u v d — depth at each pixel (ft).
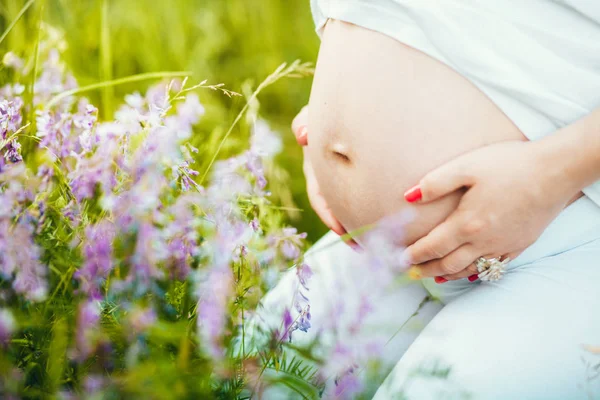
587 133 3.84
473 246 4.14
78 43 8.07
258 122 4.40
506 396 3.92
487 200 3.98
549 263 4.20
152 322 3.37
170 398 3.34
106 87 6.39
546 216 4.00
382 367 4.45
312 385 4.01
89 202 4.21
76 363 3.71
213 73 8.89
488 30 4.08
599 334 3.94
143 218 3.51
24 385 3.66
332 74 4.61
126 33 8.63
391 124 4.31
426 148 4.22
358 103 4.43
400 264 4.00
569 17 4.05
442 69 4.19
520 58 4.06
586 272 4.10
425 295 5.08
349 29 4.54
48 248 3.73
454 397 3.92
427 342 4.18
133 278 3.57
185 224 3.70
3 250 3.40
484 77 4.08
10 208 3.52
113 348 3.67
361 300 3.67
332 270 4.97
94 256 3.50
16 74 5.16
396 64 4.29
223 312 3.46
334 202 4.84
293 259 4.13
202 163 5.27
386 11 4.31
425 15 4.12
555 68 4.03
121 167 3.73
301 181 7.75
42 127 4.23
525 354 3.95
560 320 4.00
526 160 3.93
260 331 3.94
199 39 9.18
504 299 4.17
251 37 9.36
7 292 3.70
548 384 3.92
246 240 3.85
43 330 3.69
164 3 9.00
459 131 4.16
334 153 4.67
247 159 4.15
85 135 4.05
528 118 4.09
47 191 3.95
